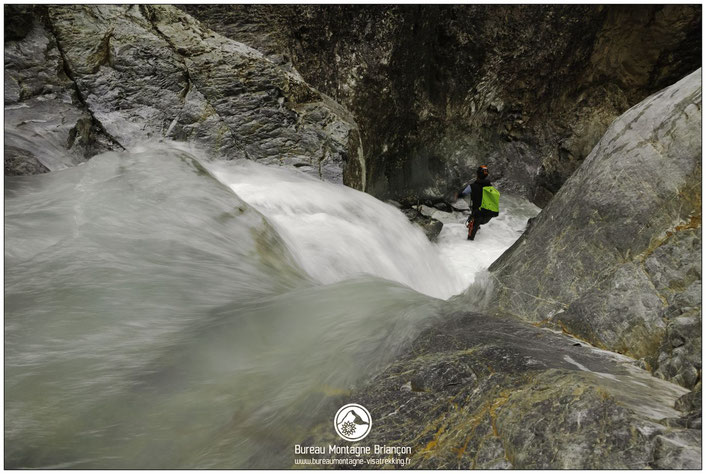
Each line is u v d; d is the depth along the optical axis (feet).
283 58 28.73
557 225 12.38
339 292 11.34
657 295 9.38
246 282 12.33
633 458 5.36
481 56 36.68
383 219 22.75
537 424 6.08
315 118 24.39
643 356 8.86
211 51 23.77
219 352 9.25
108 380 8.45
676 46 39.58
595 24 38.88
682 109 11.20
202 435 7.39
